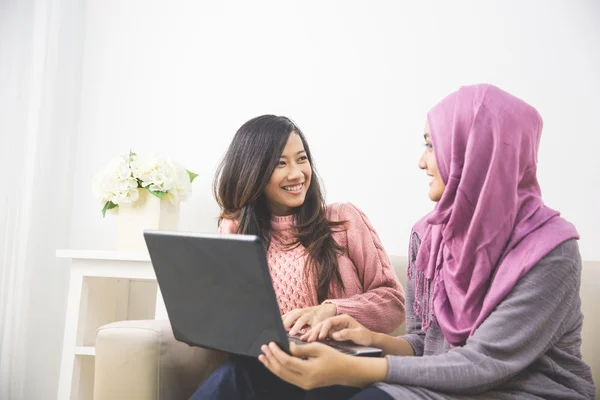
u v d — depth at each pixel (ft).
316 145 6.97
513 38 6.66
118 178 6.10
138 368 3.90
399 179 6.75
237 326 3.20
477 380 3.07
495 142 3.46
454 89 6.75
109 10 7.64
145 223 6.14
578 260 3.31
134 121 7.43
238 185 5.13
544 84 6.54
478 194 3.53
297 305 4.99
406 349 4.09
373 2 7.04
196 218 7.13
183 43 7.45
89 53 7.63
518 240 3.42
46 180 7.11
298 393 3.72
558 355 3.42
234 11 7.37
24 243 6.88
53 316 7.11
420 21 6.91
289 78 7.14
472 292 3.51
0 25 7.10
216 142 7.23
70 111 7.44
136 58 7.53
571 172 6.39
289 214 5.45
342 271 5.13
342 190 6.85
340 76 7.02
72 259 5.99
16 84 7.02
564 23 6.57
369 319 4.63
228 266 2.99
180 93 7.38
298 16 7.21
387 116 6.86
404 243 6.66
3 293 6.75
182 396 4.11
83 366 5.99
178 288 3.44
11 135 6.93
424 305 4.06
